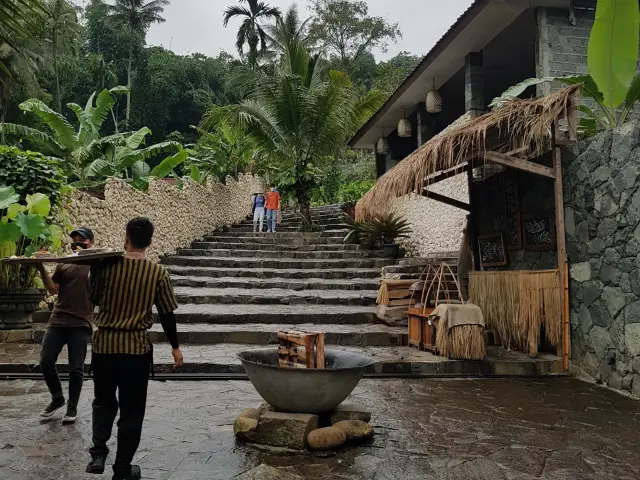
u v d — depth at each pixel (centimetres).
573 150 612
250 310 866
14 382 554
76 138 1388
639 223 510
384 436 394
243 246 1362
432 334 671
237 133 1587
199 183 1516
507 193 752
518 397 509
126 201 1050
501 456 353
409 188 655
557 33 875
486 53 1117
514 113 564
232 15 3466
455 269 984
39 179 783
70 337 414
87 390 520
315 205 2311
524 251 723
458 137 595
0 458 340
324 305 941
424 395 516
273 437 367
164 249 1209
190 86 4212
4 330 732
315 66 1712
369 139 1711
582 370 592
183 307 892
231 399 499
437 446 372
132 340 292
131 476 296
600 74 484
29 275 761
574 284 609
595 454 357
